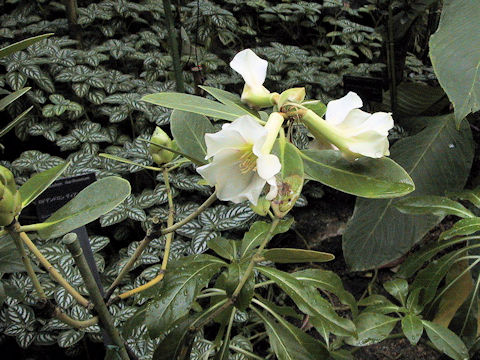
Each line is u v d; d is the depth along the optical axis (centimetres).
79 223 48
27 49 171
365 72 185
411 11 149
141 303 110
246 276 60
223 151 44
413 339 95
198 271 68
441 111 179
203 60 184
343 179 50
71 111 159
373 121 48
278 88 179
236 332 126
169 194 73
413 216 124
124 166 138
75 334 103
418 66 199
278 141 49
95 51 173
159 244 122
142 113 163
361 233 126
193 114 64
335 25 211
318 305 68
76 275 109
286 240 147
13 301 107
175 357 73
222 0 217
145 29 205
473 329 109
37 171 134
